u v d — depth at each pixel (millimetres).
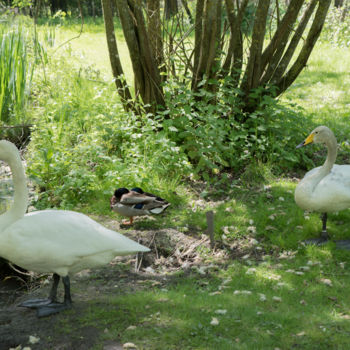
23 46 10859
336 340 3777
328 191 5332
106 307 4293
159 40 8148
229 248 5664
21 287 4980
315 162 7992
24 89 10008
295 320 4078
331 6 20938
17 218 4164
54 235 4012
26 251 3957
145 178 6785
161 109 8188
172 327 3967
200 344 3746
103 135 7945
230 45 7969
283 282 4789
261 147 7605
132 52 7738
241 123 8312
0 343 3803
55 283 4363
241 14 7719
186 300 4395
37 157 7285
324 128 5438
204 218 6273
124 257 5465
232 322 4043
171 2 9695
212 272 5113
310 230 5863
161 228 6090
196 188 7207
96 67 14570
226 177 7246
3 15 13453
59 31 21062
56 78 11203
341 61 15750
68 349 3717
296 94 12375
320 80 13672
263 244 5672
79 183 6691
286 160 7734
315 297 4496
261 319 4094
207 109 7508
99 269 5168
